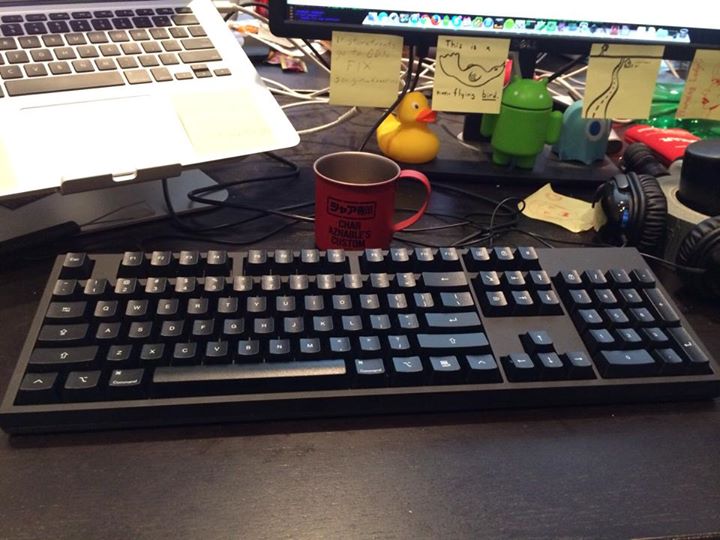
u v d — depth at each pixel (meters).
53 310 0.45
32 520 0.35
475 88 0.69
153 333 0.44
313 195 0.71
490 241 0.64
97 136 0.55
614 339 0.47
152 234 0.62
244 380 0.42
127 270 0.49
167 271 0.49
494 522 0.37
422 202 0.71
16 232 0.59
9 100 0.55
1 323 0.50
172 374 0.42
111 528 0.35
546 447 0.42
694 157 0.61
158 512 0.36
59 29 0.61
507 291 0.50
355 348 0.45
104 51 0.61
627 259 0.56
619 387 0.45
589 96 0.70
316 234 0.60
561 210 0.71
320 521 0.36
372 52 0.67
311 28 0.65
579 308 0.50
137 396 0.41
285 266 0.51
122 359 0.42
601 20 0.67
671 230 0.63
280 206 0.69
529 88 0.72
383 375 0.43
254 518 0.36
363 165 0.60
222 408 0.41
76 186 0.53
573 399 0.45
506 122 0.73
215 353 0.43
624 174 0.68
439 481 0.39
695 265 0.57
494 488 0.39
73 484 0.38
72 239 0.61
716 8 0.67
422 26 0.66
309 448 0.41
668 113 0.92
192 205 0.67
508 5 0.65
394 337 0.45
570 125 0.78
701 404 0.47
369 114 0.92
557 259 0.55
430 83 0.91
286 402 0.42
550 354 0.46
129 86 0.59
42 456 0.39
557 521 0.37
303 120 0.88
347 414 0.43
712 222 0.57
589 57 0.69
